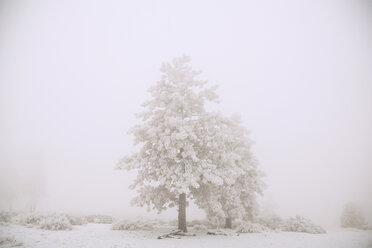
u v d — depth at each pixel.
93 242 13.34
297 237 17.38
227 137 17.47
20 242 12.07
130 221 19.42
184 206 17.48
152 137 17.27
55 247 11.79
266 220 25.00
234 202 20.83
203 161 16.75
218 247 13.25
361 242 15.75
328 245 14.49
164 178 16.08
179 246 13.16
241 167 21.77
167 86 18.62
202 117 17.86
